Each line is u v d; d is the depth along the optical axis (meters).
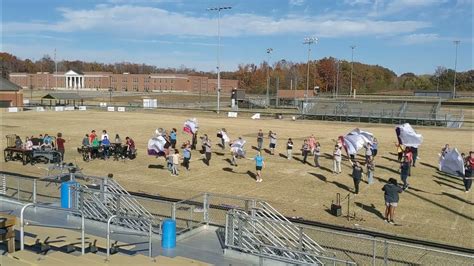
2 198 18.38
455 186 26.69
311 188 25.50
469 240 17.33
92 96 131.75
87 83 180.62
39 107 82.31
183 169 30.33
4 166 29.98
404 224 19.22
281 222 13.32
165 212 18.94
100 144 34.28
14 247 10.68
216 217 18.05
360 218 19.91
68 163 30.84
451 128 59.91
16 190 20.28
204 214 16.12
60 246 11.45
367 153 30.92
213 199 22.62
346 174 29.41
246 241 13.26
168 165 29.83
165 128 53.34
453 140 46.84
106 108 85.12
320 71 177.38
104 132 34.56
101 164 31.67
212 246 14.05
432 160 35.19
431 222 19.62
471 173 25.27
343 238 16.75
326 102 78.94
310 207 21.58
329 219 19.66
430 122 65.06
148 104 92.06
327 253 14.02
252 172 29.64
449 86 189.25
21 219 10.66
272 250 13.22
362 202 22.62
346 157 35.53
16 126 53.22
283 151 38.31
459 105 108.81
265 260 12.80
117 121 61.22
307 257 13.05
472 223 19.56
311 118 71.88
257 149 39.16
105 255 11.28
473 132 55.06
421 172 30.56
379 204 22.30
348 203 20.36
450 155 26.50
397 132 34.06
